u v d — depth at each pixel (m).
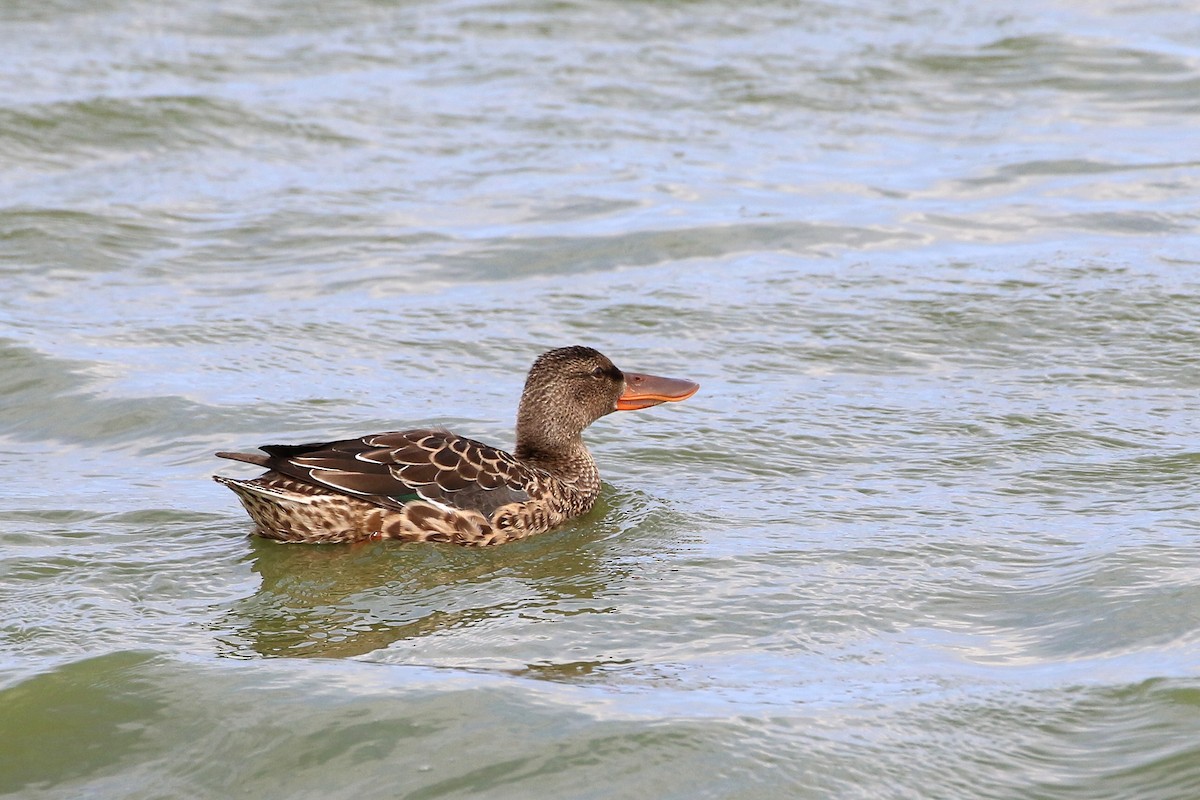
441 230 20.77
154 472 13.98
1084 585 11.15
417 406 15.64
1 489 13.44
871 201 21.80
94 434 14.94
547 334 17.61
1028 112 25.09
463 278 19.39
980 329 17.42
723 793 8.66
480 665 10.11
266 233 20.56
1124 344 16.84
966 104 25.52
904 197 21.92
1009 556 11.80
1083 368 16.23
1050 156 23.30
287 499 12.09
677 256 19.98
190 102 24.55
